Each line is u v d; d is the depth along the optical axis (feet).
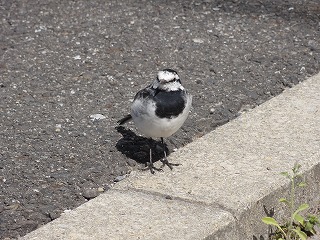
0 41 47.85
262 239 30.35
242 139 34.86
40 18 51.01
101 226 28.35
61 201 31.65
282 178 31.17
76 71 43.91
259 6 52.08
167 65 44.52
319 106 37.86
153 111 31.42
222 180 31.27
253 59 45.01
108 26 49.62
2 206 31.17
